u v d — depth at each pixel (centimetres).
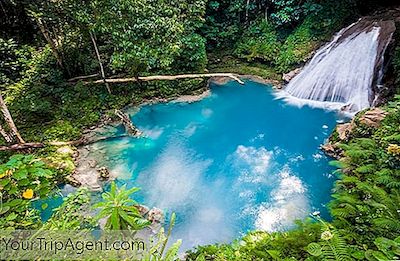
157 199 598
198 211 568
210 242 504
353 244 314
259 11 1177
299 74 984
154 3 845
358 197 411
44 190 271
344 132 678
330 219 523
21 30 1052
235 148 745
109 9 785
